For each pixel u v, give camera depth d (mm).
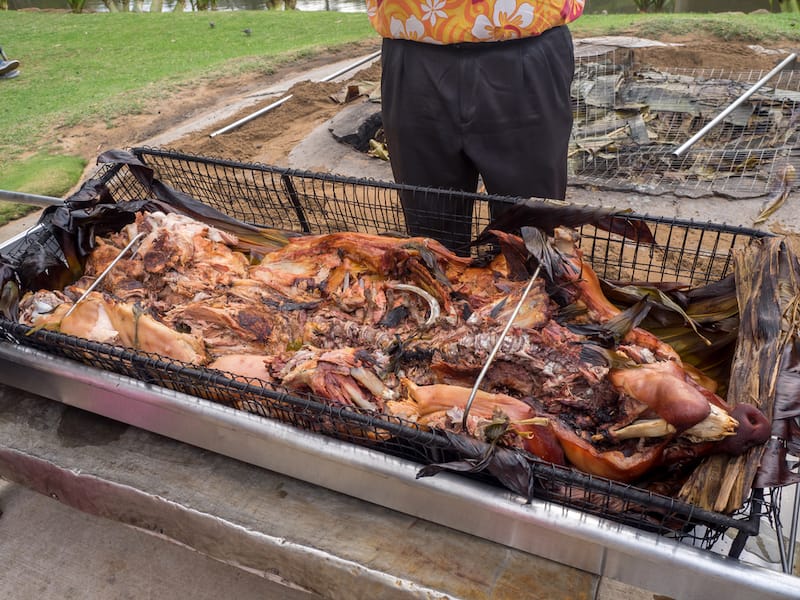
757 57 6629
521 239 2166
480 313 2102
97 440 2246
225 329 2352
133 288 2561
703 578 1445
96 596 2465
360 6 15695
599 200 4355
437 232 2932
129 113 6789
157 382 2061
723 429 1594
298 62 8234
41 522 2738
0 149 6242
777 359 1761
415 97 2734
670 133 5051
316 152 5277
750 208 4070
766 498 2266
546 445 1798
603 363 1846
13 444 2252
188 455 2160
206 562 2547
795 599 1354
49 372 2148
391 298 2355
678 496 1651
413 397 1962
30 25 12000
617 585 2174
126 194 3215
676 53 6707
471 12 2457
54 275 2680
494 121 2697
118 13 12609
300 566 1871
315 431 1879
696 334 2113
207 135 5836
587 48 6590
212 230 2709
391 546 1819
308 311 2422
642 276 3547
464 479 1669
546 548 1679
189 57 9195
